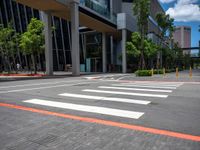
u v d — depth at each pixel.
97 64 43.91
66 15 29.83
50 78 21.69
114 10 42.47
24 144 3.65
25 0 23.23
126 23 37.53
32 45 27.19
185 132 4.21
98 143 3.66
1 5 48.62
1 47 34.09
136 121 5.01
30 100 7.87
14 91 10.51
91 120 5.12
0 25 34.34
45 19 27.45
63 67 47.72
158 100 7.73
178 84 14.04
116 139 3.84
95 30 40.16
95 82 16.14
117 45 48.06
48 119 5.24
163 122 4.91
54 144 3.64
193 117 5.36
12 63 45.88
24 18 46.66
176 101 7.54
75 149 3.41
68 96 8.77
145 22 28.12
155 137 3.94
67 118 5.32
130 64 43.25
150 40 33.12
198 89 11.04
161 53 41.88
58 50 47.00
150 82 15.92
